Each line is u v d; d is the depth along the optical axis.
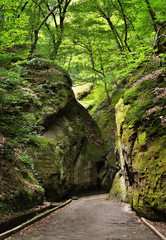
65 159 14.24
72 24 21.00
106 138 24.78
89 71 23.03
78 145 17.61
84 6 18.33
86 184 17.50
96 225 6.91
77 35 21.06
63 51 22.42
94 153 19.67
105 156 21.31
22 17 9.72
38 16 21.36
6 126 11.56
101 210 9.96
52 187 12.40
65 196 14.41
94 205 11.73
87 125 21.78
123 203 11.56
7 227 5.81
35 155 12.46
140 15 13.97
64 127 16.48
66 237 5.46
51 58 20.58
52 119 15.52
